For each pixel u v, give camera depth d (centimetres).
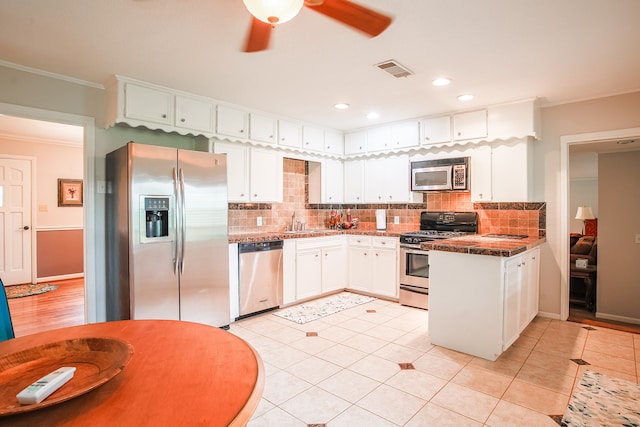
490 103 375
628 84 317
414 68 280
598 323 361
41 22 210
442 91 336
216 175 329
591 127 351
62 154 601
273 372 254
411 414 204
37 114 284
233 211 425
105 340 120
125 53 253
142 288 285
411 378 246
